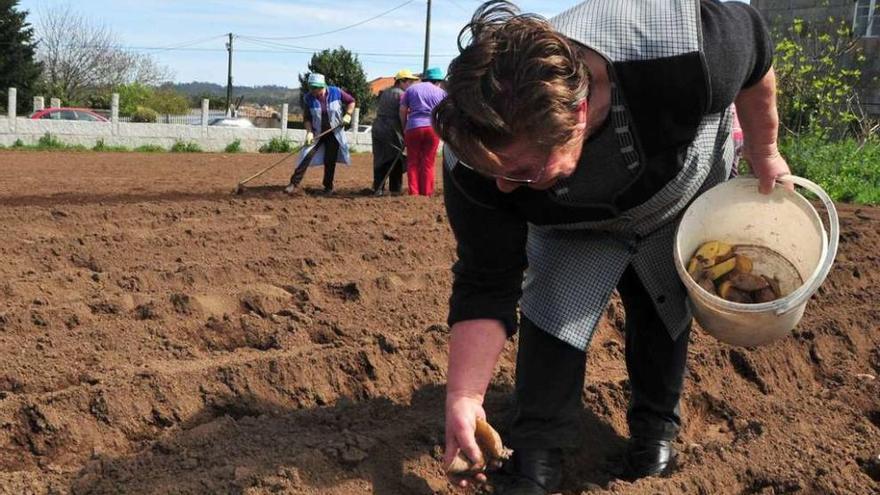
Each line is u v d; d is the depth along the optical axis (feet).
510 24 6.25
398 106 33.60
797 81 43.65
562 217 8.18
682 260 8.91
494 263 8.01
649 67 7.11
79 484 9.24
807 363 14.56
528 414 9.45
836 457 10.37
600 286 9.00
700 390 12.90
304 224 23.76
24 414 10.82
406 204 28.99
